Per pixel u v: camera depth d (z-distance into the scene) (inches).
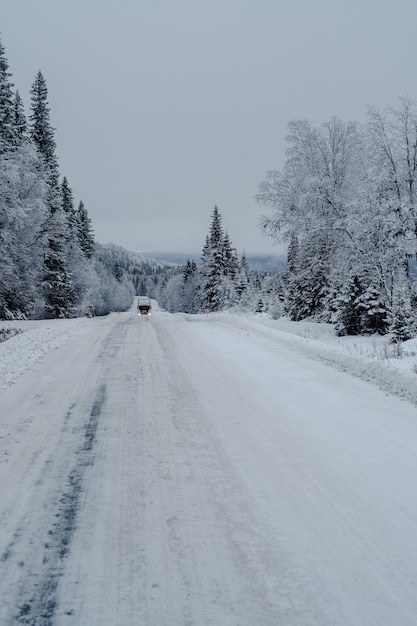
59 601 109.0
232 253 2456.9
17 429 226.7
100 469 182.9
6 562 123.4
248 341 550.0
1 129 1056.2
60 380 330.3
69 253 1674.5
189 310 3329.2
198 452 201.2
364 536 137.9
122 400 279.4
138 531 139.4
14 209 975.6
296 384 326.0
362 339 737.0
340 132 1016.2
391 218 820.6
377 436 222.7
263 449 205.3
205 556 127.2
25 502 156.3
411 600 110.6
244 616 104.7
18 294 1181.1
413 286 850.8
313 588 114.5
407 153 871.1
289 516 149.2
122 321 903.1
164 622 102.8
